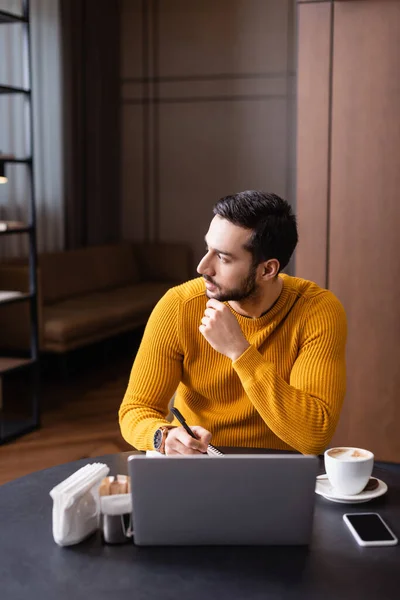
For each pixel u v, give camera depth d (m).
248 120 6.79
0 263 5.07
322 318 1.78
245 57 6.73
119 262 6.52
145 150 7.09
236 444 1.82
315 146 2.95
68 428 4.02
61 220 6.21
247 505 1.25
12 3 5.43
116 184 7.11
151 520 1.25
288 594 1.12
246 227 1.66
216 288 1.71
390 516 1.39
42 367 5.21
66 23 6.15
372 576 1.17
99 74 6.68
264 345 1.81
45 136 6.06
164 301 1.86
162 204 7.11
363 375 3.00
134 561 1.22
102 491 1.32
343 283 2.97
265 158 6.79
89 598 1.11
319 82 2.92
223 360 1.81
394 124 2.86
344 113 2.91
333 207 2.95
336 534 1.32
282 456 1.23
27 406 4.41
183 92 6.93
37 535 1.32
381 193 2.90
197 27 6.82
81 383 4.96
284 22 6.59
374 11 2.84
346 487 1.44
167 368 1.84
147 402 1.84
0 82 5.50
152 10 6.90
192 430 1.59
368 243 2.93
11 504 1.45
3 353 4.73
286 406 1.63
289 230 1.70
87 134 6.56
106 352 5.86
